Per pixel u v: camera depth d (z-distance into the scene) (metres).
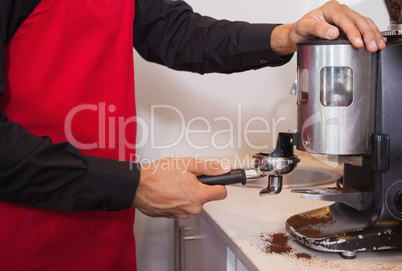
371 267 0.71
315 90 0.71
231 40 1.04
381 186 0.75
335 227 0.80
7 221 0.81
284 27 0.96
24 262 0.84
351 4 1.41
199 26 1.09
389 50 0.72
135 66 1.48
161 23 1.11
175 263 1.52
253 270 0.73
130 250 1.05
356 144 0.72
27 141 0.69
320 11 0.83
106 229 0.92
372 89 0.73
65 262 0.88
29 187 0.71
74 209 0.73
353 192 0.80
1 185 0.70
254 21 1.55
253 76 1.57
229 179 0.80
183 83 1.52
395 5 0.75
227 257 0.95
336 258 0.75
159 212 0.80
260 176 0.81
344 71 0.72
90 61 0.88
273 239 0.84
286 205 1.05
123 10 0.96
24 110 0.84
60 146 0.71
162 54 1.13
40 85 0.84
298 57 0.74
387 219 0.76
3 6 0.74
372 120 0.74
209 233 1.12
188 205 0.78
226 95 1.56
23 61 0.83
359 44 0.68
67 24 0.85
